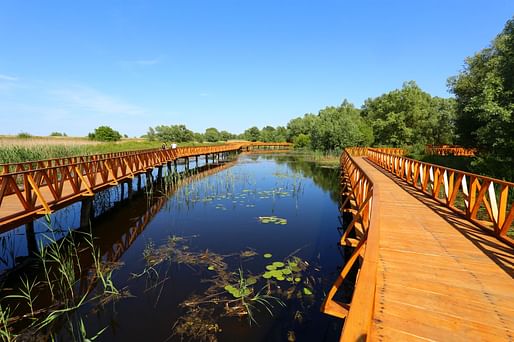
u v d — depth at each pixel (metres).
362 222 4.89
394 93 32.81
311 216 8.35
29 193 4.82
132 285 4.38
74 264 5.15
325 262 5.27
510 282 2.70
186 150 19.34
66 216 8.20
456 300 2.38
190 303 3.86
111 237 6.59
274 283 4.43
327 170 19.81
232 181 14.06
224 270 4.84
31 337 3.25
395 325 2.05
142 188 12.80
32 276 4.69
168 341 3.16
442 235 4.06
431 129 29.78
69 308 3.72
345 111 44.00
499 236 3.87
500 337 1.93
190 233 6.84
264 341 3.16
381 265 3.08
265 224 7.55
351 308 1.35
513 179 9.20
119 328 3.38
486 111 10.36
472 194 4.83
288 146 55.03
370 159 18.73
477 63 14.73
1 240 6.12
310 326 3.42
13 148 11.23
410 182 8.83
